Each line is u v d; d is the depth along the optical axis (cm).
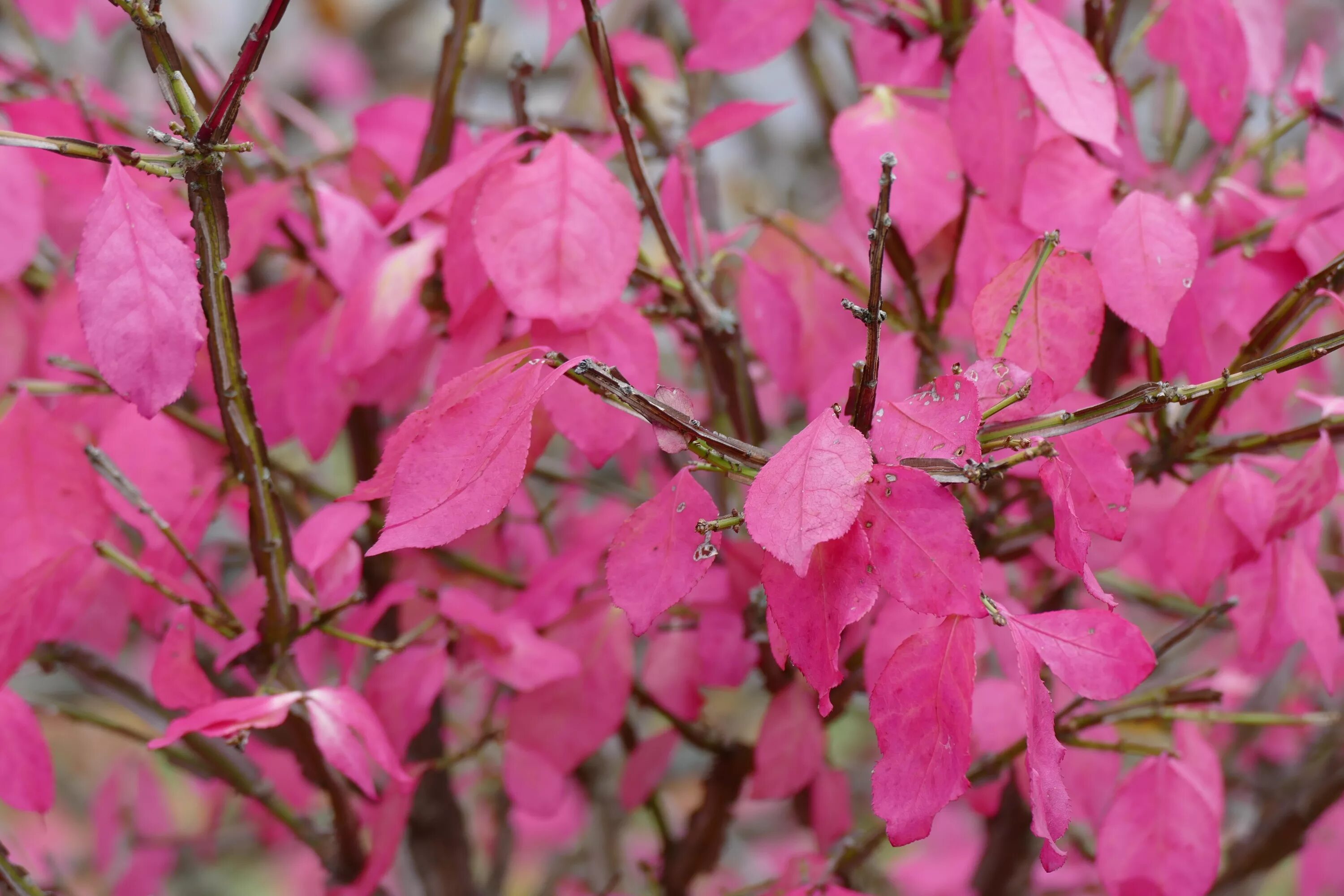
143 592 67
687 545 56
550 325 61
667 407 55
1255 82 67
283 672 64
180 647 62
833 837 70
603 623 69
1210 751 64
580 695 68
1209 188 67
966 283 64
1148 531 69
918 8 68
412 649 68
